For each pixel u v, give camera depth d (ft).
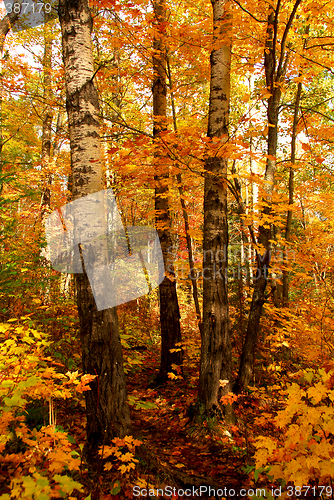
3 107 26.22
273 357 16.56
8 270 10.94
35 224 15.57
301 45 19.62
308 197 26.61
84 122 9.00
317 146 24.67
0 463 5.26
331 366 8.04
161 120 13.82
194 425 11.10
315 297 18.47
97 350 8.29
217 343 11.85
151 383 16.67
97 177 9.02
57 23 27.81
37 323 12.49
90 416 8.19
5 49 26.43
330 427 5.17
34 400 8.73
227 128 12.91
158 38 15.14
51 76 26.55
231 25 12.86
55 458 5.11
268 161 15.71
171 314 17.38
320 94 28.48
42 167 25.31
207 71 18.11
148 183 15.23
